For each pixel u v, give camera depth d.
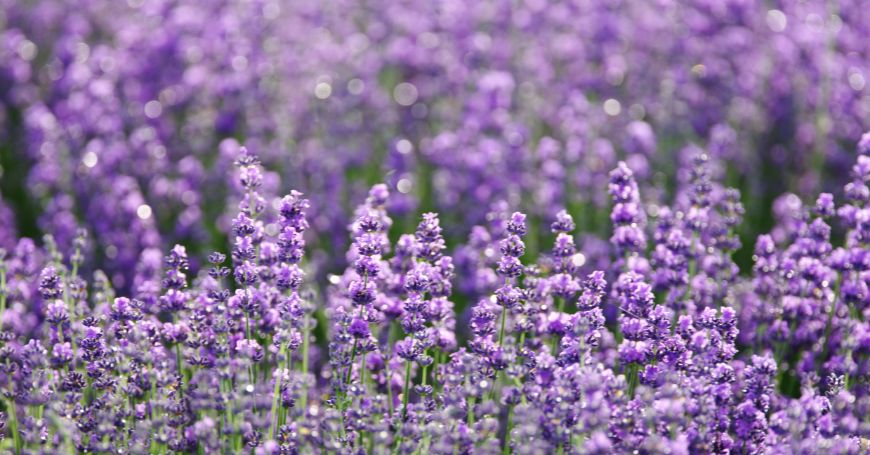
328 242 2.09
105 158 2.11
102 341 1.69
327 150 2.22
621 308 1.71
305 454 1.63
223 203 2.15
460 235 2.10
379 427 1.65
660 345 1.69
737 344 1.84
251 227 1.71
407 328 1.68
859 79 2.32
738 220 1.84
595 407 1.60
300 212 1.71
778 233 2.05
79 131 2.16
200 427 1.64
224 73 2.30
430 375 1.78
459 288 1.94
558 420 1.63
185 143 2.25
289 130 2.20
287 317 1.67
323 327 1.93
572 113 2.19
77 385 1.69
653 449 1.60
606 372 1.64
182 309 1.72
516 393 1.67
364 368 1.70
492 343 1.70
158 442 1.66
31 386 1.68
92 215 2.08
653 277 1.79
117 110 2.20
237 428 1.64
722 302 1.83
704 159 1.82
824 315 1.80
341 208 2.12
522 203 2.11
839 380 1.69
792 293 1.79
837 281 1.77
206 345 1.69
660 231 1.82
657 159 2.23
